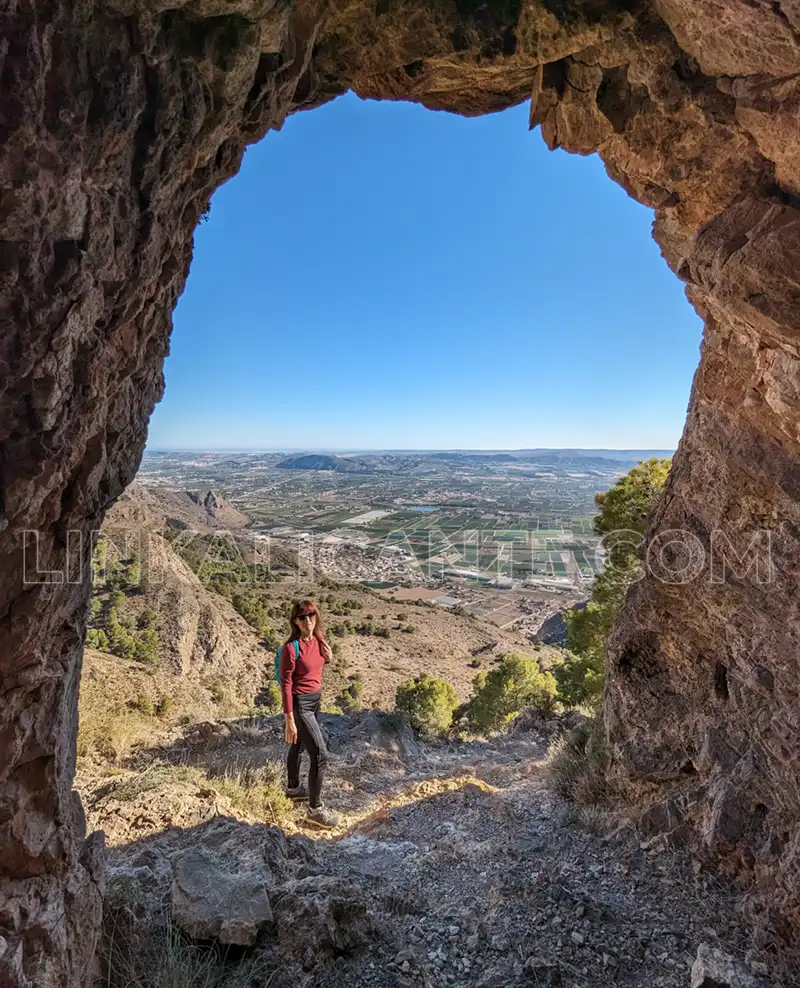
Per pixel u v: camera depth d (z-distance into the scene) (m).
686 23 2.21
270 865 3.05
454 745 9.03
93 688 8.84
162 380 2.73
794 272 2.17
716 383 3.26
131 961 2.25
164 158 1.77
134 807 3.79
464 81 2.85
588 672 9.40
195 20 1.69
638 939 2.72
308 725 4.47
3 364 1.46
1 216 1.37
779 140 2.23
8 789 1.75
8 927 1.65
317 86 2.78
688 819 3.54
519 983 2.44
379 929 2.71
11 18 1.29
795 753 2.91
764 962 2.54
